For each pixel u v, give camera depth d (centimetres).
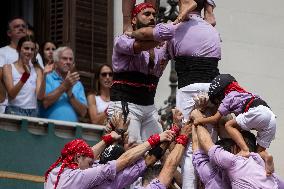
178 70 1462
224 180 1385
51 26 1967
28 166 1775
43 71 1817
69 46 1950
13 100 1792
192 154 1405
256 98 1395
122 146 1438
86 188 1355
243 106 1390
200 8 1477
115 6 1992
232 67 2014
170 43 1470
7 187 1758
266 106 1391
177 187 1587
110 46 1978
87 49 1962
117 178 1362
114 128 1453
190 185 1427
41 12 1970
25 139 1777
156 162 1447
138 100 1510
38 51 1833
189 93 1451
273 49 2045
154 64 1516
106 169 1358
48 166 1783
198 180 1428
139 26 1494
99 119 1831
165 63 1523
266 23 2053
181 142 1388
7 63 1817
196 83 1448
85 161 1378
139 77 1510
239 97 1393
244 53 2027
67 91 1814
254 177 1366
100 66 1858
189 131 1402
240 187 1366
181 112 1400
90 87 1955
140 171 1370
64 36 1955
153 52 1512
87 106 1838
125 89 1508
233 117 1465
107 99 1852
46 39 1966
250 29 2041
